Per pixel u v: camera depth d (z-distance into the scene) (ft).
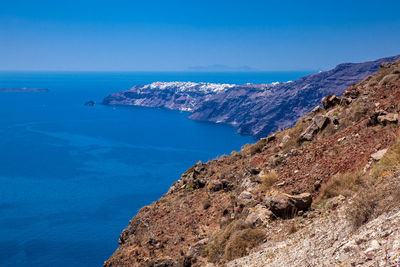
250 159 79.46
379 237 20.57
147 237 70.38
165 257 57.88
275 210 44.78
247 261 36.99
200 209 70.08
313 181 50.37
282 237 38.91
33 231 435.53
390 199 25.85
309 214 40.52
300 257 27.91
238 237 42.96
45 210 515.09
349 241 23.16
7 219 478.59
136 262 63.36
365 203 26.73
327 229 30.30
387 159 38.37
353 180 41.78
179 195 84.64
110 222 463.42
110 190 597.52
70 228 444.96
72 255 366.43
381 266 17.07
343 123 66.03
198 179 84.48
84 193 586.86
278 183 55.98
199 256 49.32
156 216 78.23
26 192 609.83
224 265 41.24
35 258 360.28
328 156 55.52
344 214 30.60
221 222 58.29
